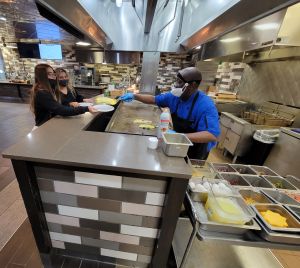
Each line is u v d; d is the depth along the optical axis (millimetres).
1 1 1982
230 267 1335
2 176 2184
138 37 2979
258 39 1623
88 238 1316
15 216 1656
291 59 2525
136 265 1389
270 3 897
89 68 5355
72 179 1091
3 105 5555
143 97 2152
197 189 1098
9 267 1294
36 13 2199
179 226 1562
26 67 6168
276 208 1086
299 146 2064
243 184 1381
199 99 1577
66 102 1983
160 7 2725
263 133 2471
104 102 2184
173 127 1720
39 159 898
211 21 1294
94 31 1696
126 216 1181
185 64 5344
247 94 3486
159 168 889
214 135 1430
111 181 1065
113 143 1105
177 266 1283
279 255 1491
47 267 1344
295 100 2508
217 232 978
